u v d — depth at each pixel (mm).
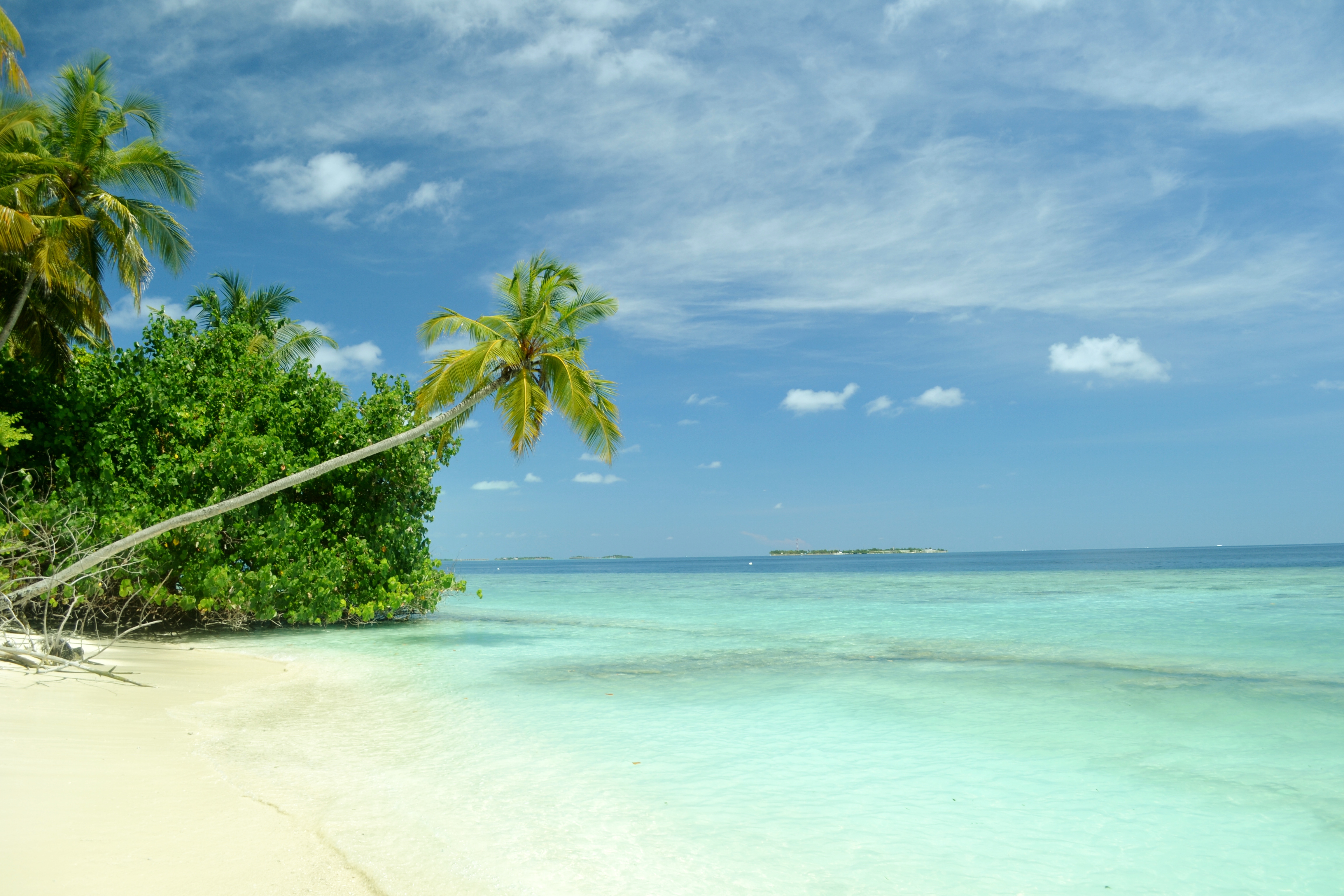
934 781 7223
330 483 21297
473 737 8773
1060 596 35344
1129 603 30125
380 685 12266
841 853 5492
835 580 60562
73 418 17531
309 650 16781
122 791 5844
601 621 24594
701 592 43719
